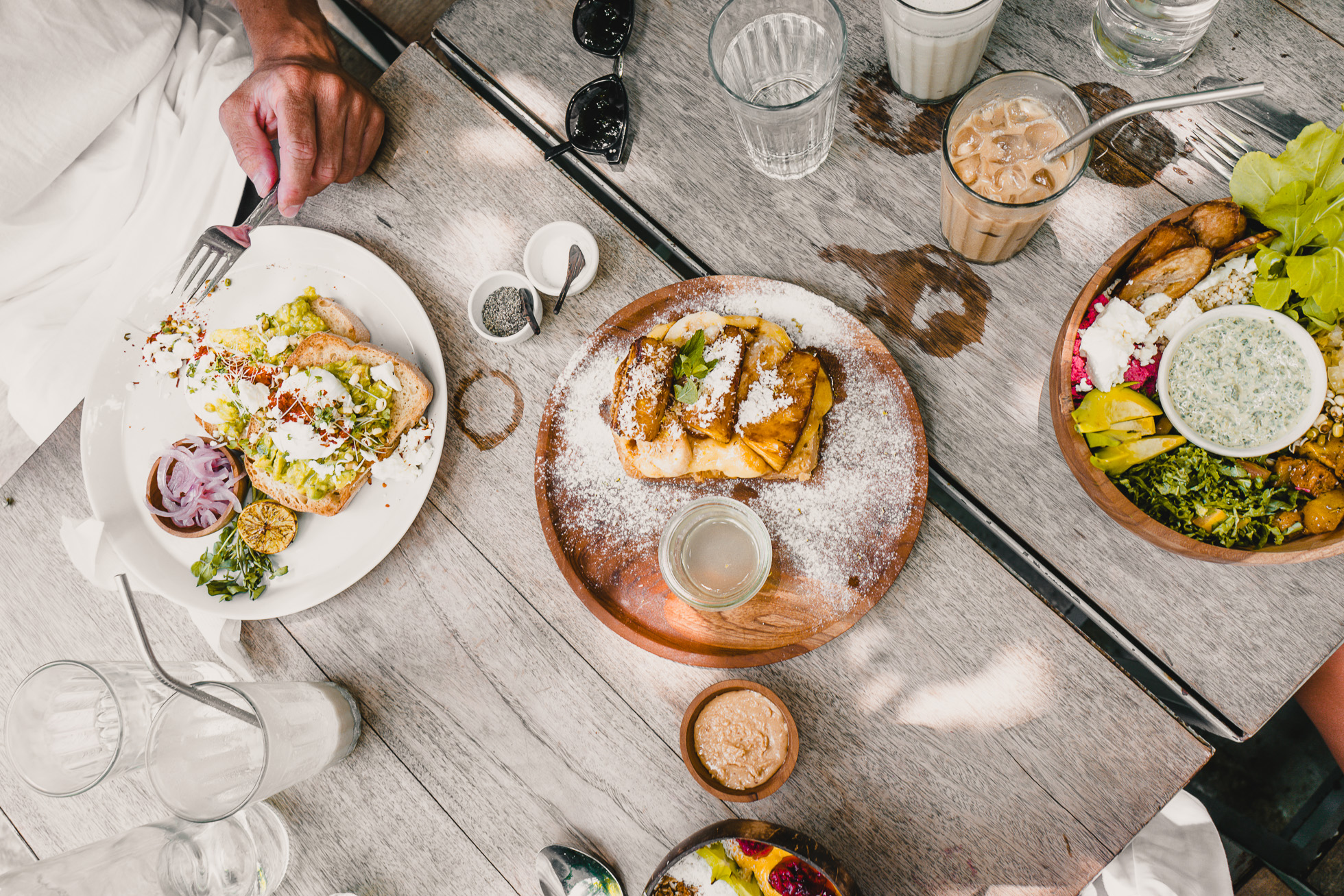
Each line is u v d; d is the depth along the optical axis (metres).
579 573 1.30
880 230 1.30
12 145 1.66
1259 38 1.22
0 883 1.12
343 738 1.31
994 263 1.26
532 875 1.29
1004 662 1.19
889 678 1.22
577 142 1.38
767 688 1.21
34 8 1.61
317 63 1.42
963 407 1.25
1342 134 0.94
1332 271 0.95
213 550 1.36
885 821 1.21
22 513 1.50
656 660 1.29
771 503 1.25
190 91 1.82
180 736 1.13
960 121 1.12
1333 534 0.99
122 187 1.78
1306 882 1.72
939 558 1.22
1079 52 1.27
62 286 1.82
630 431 1.21
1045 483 1.20
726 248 1.35
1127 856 1.50
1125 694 1.15
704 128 1.38
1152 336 1.08
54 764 1.15
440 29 1.49
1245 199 1.02
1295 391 1.00
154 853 1.19
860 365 1.25
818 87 1.35
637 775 1.28
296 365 1.34
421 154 1.46
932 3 1.07
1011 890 1.17
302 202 1.40
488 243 1.43
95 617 1.46
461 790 1.32
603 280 1.38
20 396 1.61
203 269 1.42
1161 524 1.02
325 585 1.33
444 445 1.38
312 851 1.34
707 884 1.16
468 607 1.35
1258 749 1.82
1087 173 1.24
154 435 1.43
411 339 1.38
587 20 1.40
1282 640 1.11
